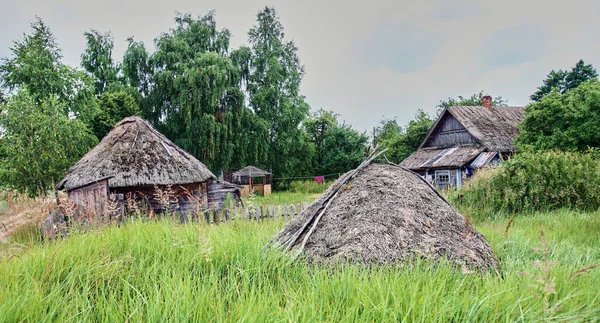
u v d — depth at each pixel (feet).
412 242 9.50
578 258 11.78
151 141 39.42
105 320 6.24
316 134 137.80
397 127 209.97
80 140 48.65
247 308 6.21
